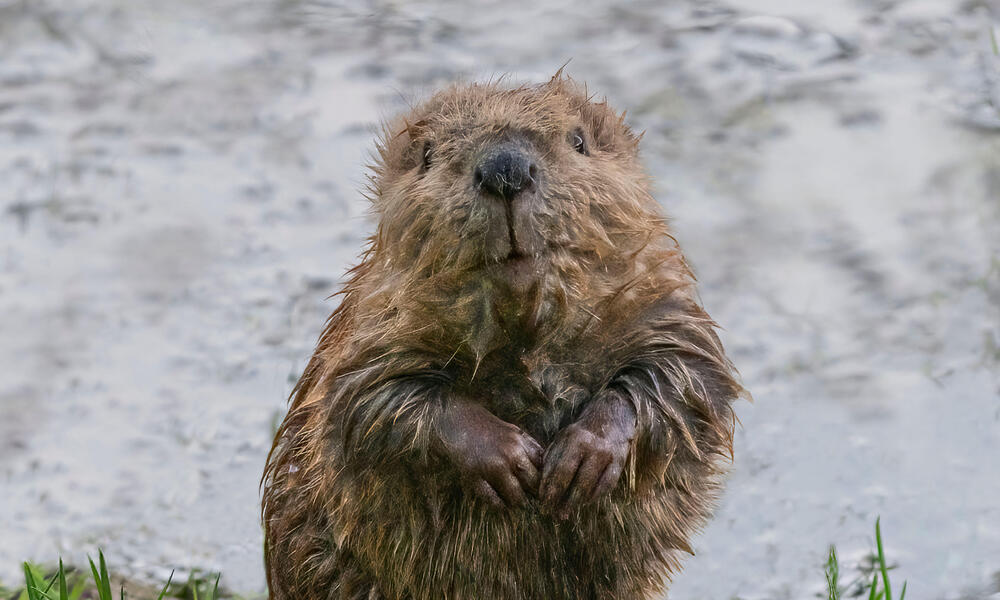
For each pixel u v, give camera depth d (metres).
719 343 7.95
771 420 13.56
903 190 16.94
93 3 21.62
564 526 7.72
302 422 9.02
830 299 15.45
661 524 7.85
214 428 13.95
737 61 19.06
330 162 17.91
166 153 18.38
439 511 7.56
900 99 18.20
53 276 16.44
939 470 12.66
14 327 15.64
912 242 16.14
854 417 13.61
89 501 12.97
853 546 11.66
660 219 8.07
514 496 7.16
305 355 14.94
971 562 11.25
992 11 19.91
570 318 7.52
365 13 21.14
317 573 8.57
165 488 13.12
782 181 17.16
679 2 20.77
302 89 19.31
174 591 11.38
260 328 15.36
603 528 7.72
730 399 7.82
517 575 7.80
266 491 9.31
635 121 18.05
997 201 16.69
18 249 16.89
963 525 11.79
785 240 16.39
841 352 14.58
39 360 15.16
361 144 18.05
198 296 15.90
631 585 8.04
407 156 8.22
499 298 7.21
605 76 18.91
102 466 13.54
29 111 19.33
